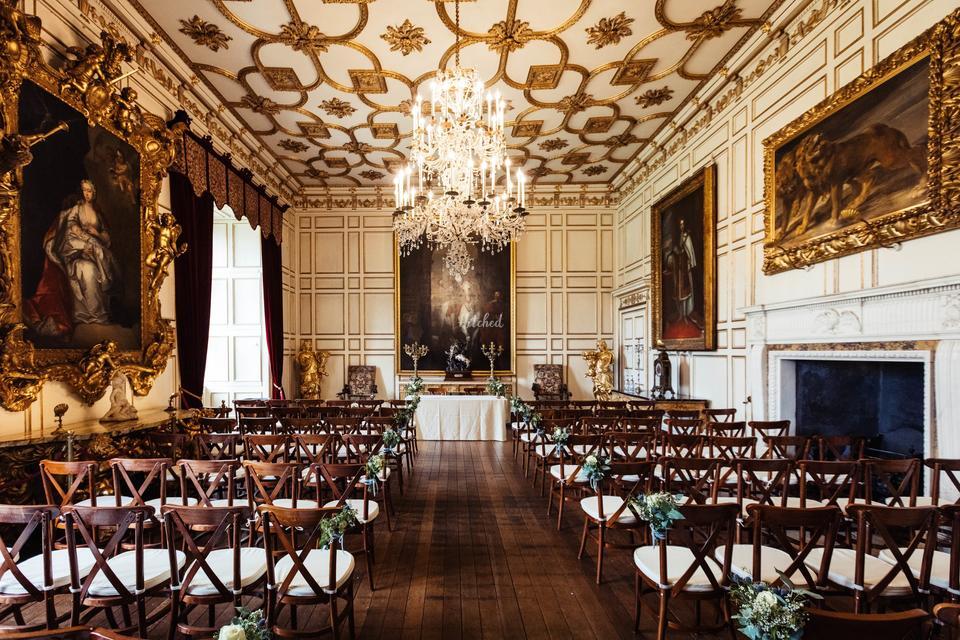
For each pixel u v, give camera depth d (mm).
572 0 5371
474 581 3695
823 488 3811
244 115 8070
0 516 2375
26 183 4160
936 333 3676
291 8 5438
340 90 7289
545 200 12156
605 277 12125
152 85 6109
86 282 4832
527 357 12070
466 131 5559
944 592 2518
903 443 4988
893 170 4105
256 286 9875
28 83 4102
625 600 3424
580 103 7785
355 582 3682
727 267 6922
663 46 6238
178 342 6613
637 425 5688
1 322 3883
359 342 11930
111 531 3803
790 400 5625
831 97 4820
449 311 11922
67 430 4188
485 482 6402
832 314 4785
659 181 9398
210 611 2893
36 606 3307
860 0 4594
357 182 11586
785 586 1847
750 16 5645
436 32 5934
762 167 6094
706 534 4156
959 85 3531
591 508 3824
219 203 7688
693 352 8039
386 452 4617
